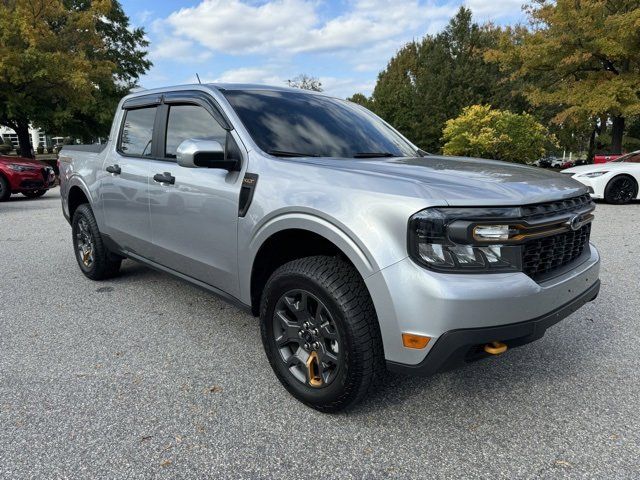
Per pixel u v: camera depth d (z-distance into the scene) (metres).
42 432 2.27
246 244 2.71
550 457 2.12
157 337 3.40
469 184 2.24
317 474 2.02
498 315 2.04
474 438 2.26
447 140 26.17
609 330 3.52
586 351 3.18
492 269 2.07
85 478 1.97
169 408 2.49
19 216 9.25
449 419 2.41
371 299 2.19
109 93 25.88
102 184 4.18
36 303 4.10
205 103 3.23
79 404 2.52
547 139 23.75
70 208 4.97
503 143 21.81
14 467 2.03
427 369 2.06
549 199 2.27
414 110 36.34
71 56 20.11
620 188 10.16
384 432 2.30
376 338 2.21
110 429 2.30
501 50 20.50
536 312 2.17
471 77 33.59
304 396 2.46
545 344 3.29
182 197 3.19
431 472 2.03
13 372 2.86
